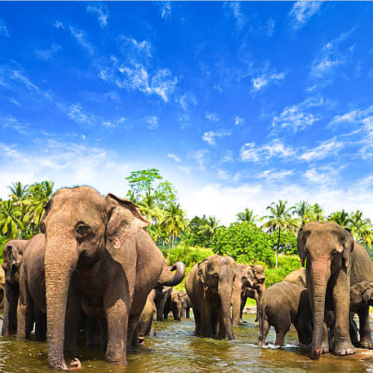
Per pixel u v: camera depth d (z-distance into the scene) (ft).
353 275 28.89
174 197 229.25
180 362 20.10
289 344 31.09
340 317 25.25
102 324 21.77
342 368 20.20
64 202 16.76
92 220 16.71
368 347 28.53
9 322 28.66
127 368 17.52
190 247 221.87
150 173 226.99
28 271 24.84
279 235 225.56
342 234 25.07
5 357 18.99
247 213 248.73
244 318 67.21
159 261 24.66
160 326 46.75
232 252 184.14
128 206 18.25
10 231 202.28
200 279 36.27
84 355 20.29
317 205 258.98
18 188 228.63
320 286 23.82
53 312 15.23
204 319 36.17
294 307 30.27
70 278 17.44
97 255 17.25
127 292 19.42
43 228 16.99
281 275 135.13
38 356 19.47
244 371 18.69
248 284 55.57
